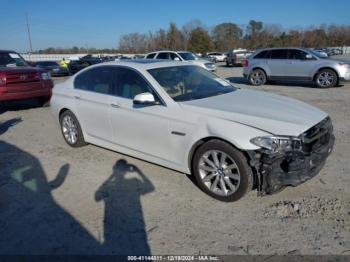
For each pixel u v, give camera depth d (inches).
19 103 435.8
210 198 148.0
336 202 139.1
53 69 1072.2
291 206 137.3
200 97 165.6
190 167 155.5
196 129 145.6
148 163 190.9
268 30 3393.2
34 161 205.0
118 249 115.6
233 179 140.3
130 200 149.6
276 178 129.3
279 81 578.9
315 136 135.9
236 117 139.3
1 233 127.8
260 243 115.0
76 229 128.3
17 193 161.2
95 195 155.9
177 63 195.0
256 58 559.8
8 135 273.0
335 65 475.8
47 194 159.2
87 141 214.2
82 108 206.4
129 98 177.5
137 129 171.6
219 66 1364.4
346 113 304.3
